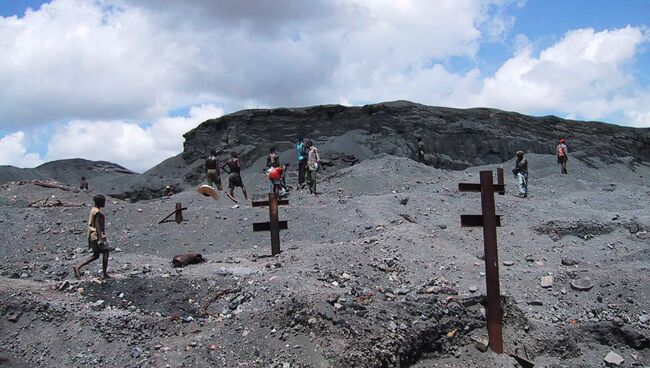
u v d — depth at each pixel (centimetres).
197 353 733
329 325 752
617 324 902
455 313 847
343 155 5203
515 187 2208
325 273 987
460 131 6056
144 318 800
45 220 1472
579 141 6259
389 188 2298
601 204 1805
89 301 834
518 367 789
